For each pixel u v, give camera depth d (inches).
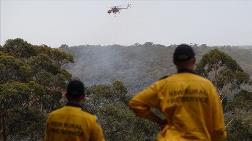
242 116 1391.5
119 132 1218.6
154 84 202.8
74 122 247.9
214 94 196.7
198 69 1489.9
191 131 190.4
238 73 1450.5
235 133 1309.1
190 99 193.8
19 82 1119.6
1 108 1056.2
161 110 199.9
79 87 252.8
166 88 198.7
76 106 252.4
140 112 201.5
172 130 193.5
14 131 1091.3
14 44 1379.2
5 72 1146.7
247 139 1311.5
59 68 1320.1
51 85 1218.0
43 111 1168.8
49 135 251.8
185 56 199.2
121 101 1366.9
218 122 195.6
